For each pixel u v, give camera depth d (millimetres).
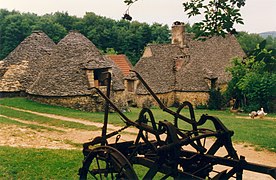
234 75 40188
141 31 82688
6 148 12617
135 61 80312
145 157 7281
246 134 18203
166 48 46125
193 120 7340
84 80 29781
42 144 14914
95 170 7645
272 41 85500
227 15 8219
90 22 87125
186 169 7023
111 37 82688
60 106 28938
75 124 20672
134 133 18562
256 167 6312
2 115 22859
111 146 7621
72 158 11203
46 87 29375
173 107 42375
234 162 6562
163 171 6855
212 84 43438
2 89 31031
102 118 23922
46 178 9203
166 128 6555
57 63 30234
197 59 45344
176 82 43812
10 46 71938
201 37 9375
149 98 40375
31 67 32656
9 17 74938
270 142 16109
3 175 9227
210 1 8469
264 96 36344
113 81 31125
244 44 81562
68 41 31297
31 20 77500
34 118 22234
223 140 7051
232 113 36031
